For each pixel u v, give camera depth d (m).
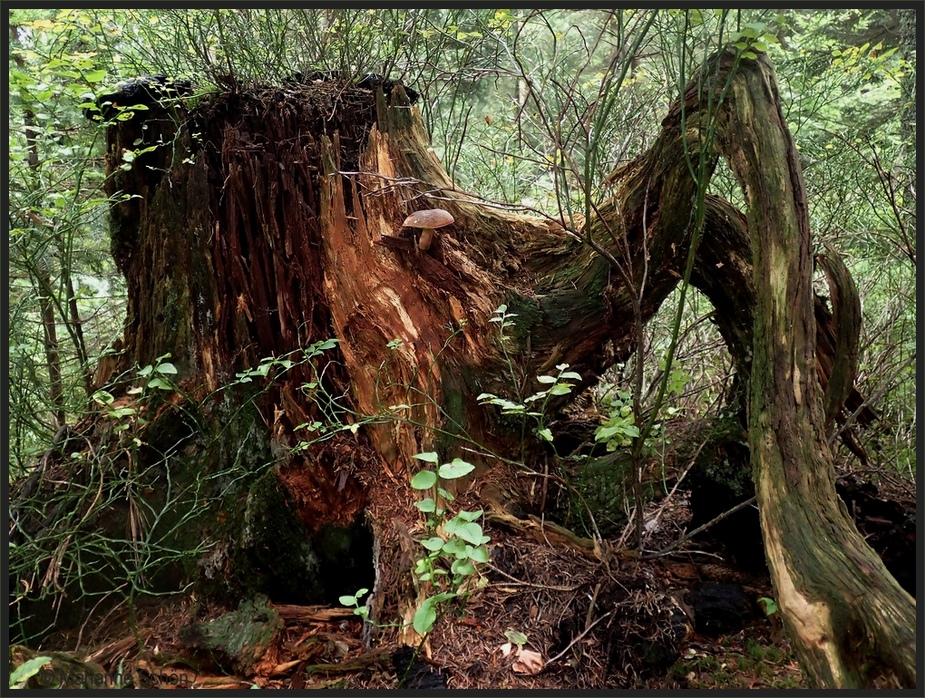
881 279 5.03
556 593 2.44
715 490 3.03
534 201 5.74
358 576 2.94
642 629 2.35
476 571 2.49
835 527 1.94
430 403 2.91
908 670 1.55
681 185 2.80
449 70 4.33
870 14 5.66
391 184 3.12
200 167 3.08
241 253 3.14
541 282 3.16
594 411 4.07
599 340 3.10
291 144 3.12
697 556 3.11
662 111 5.03
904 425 4.30
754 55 2.26
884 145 4.84
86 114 3.25
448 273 3.04
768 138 2.49
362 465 2.94
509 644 2.30
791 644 1.78
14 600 2.57
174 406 3.01
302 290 3.15
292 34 4.14
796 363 2.23
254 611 2.55
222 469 2.99
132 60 3.63
